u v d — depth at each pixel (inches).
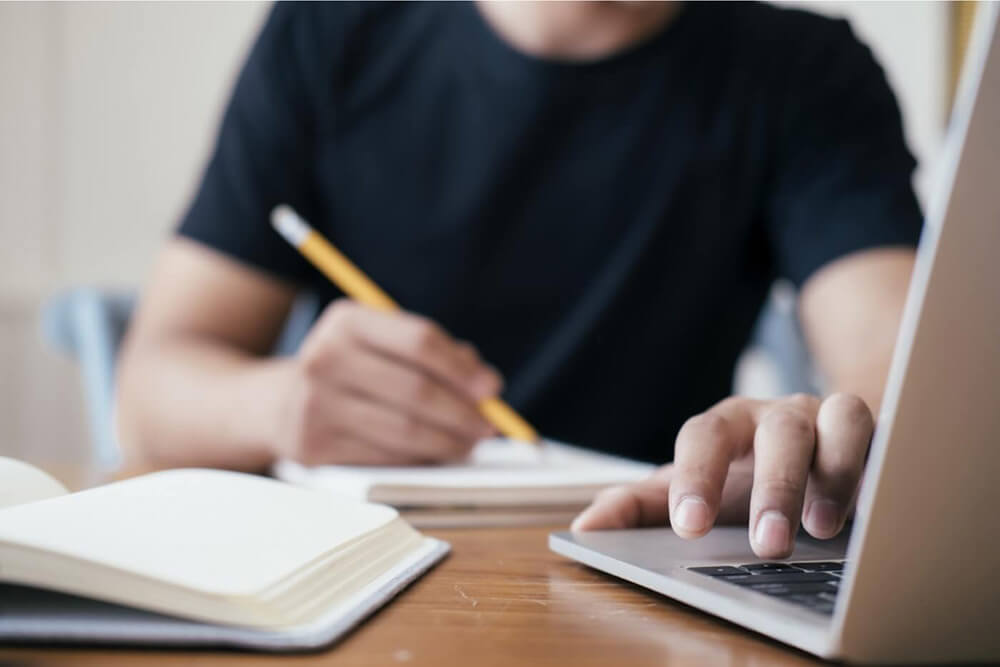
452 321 44.8
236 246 42.0
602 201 44.4
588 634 12.1
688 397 45.3
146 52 86.3
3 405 83.9
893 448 9.4
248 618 10.6
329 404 29.3
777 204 44.5
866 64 46.3
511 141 43.9
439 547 17.8
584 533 17.8
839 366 37.4
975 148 9.0
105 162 86.3
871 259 39.7
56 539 11.1
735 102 44.0
